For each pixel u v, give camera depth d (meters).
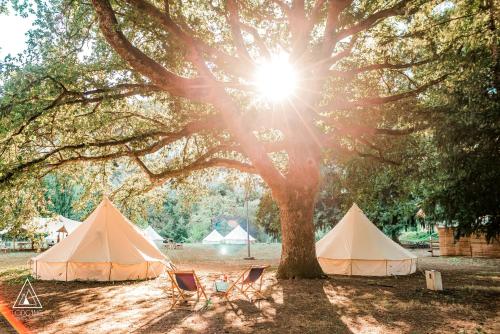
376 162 15.45
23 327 7.39
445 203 10.24
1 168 11.37
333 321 7.54
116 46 9.87
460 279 13.03
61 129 12.63
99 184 17.50
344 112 13.80
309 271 12.49
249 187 19.86
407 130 12.87
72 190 37.44
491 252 23.17
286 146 13.30
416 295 10.09
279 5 12.56
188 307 9.02
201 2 12.52
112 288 12.26
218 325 7.35
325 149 14.74
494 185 8.92
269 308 8.72
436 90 11.95
